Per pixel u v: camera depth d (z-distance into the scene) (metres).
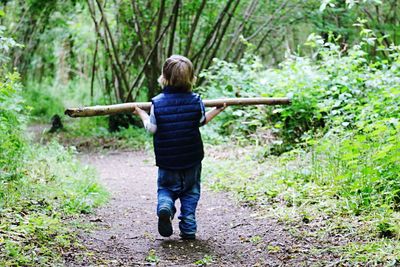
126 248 5.30
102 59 18.52
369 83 8.48
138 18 15.01
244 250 5.21
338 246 5.00
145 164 11.09
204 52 16.31
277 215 6.20
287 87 9.81
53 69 25.27
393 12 15.95
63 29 20.12
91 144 13.88
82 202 6.72
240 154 10.19
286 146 9.70
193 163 5.45
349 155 6.15
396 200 6.05
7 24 18.70
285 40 19.77
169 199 5.33
